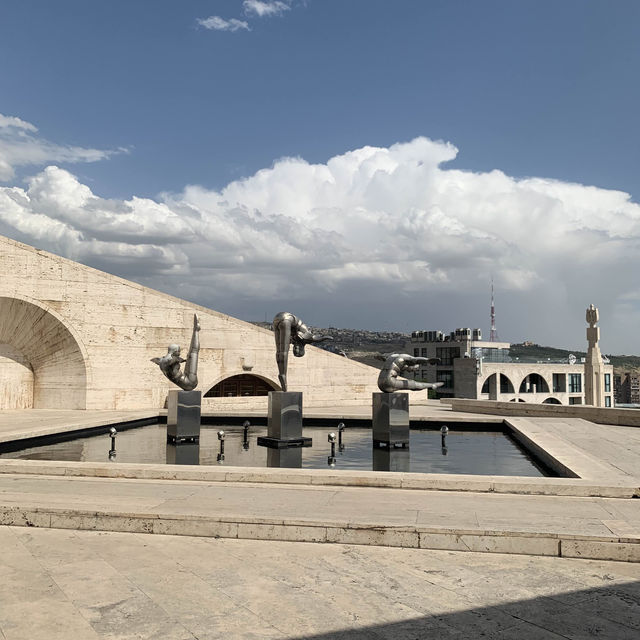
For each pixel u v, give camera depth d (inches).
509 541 290.2
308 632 204.5
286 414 681.6
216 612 219.9
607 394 3513.8
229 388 1396.4
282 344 699.4
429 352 3690.9
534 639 200.2
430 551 293.1
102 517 325.7
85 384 1153.4
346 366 1443.2
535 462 588.4
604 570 267.1
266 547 298.0
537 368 3535.9
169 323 1240.2
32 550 290.5
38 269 1118.4
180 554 286.2
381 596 235.9
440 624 211.3
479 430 908.0
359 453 644.1
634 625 211.3
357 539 303.1
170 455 626.8
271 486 401.4
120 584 246.4
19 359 1160.8
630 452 585.3
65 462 459.5
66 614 216.7
